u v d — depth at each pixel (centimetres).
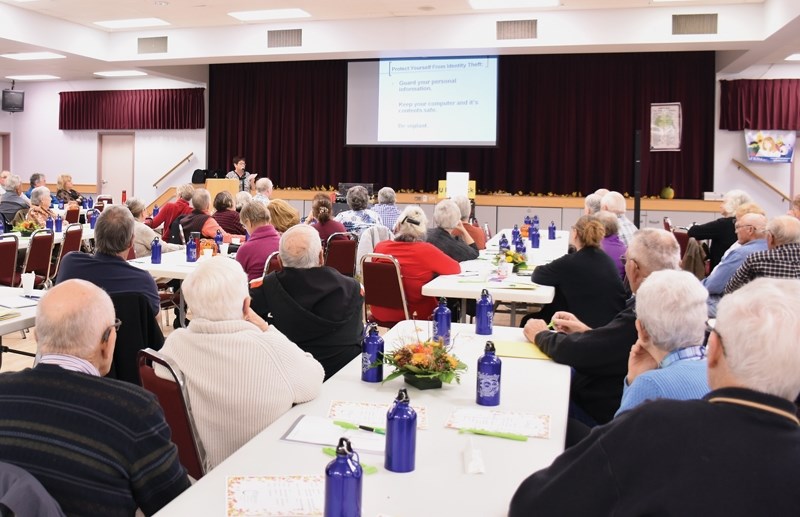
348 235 581
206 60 1077
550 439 182
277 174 1229
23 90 1484
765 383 114
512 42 934
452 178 1017
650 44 893
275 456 168
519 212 1067
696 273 632
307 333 279
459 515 140
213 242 529
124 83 1390
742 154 1072
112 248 318
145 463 152
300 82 1203
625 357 241
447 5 902
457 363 223
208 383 197
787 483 107
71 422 148
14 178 816
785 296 119
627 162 1073
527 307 549
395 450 159
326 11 945
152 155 1390
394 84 1086
